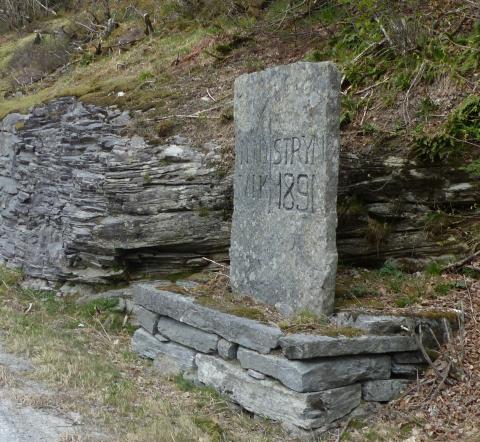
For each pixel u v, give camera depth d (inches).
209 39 482.6
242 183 275.1
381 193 293.1
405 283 270.5
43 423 204.7
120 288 358.0
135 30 625.3
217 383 244.5
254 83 267.3
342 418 214.4
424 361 231.1
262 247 261.6
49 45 694.5
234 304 259.8
